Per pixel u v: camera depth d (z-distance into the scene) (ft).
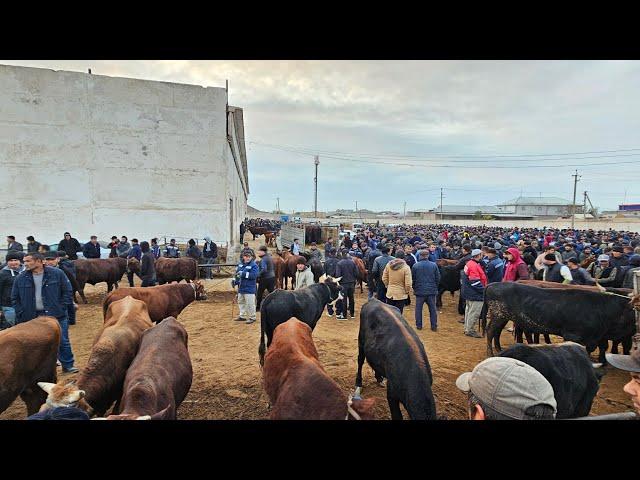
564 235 89.45
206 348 24.02
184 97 65.51
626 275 25.44
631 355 6.15
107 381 12.76
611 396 17.60
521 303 20.21
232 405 16.31
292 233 86.43
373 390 17.87
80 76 60.08
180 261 39.50
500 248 48.80
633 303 13.25
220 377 19.29
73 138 60.13
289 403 10.48
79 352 23.04
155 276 35.88
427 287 28.07
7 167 57.67
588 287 21.61
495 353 21.89
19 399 16.74
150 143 63.98
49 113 59.06
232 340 25.70
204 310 34.63
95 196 61.52
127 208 63.16
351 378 19.30
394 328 14.35
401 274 26.50
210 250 51.60
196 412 15.67
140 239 63.98
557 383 11.67
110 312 18.17
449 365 21.17
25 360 13.16
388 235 89.25
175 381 12.80
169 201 65.46
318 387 10.56
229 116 73.87
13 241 45.27
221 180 68.28
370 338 15.39
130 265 38.93
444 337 26.63
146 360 12.62
